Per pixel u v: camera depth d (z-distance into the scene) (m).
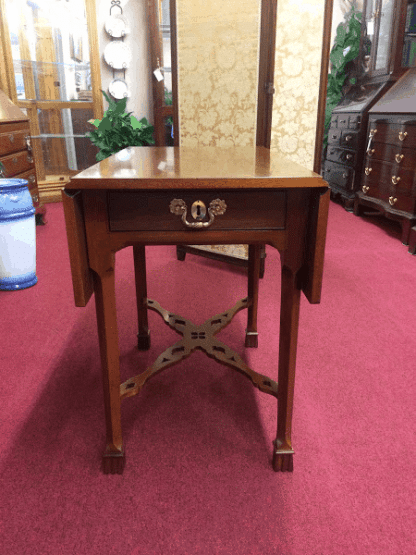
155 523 1.11
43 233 3.95
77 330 2.16
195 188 1.01
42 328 2.18
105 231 1.06
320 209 1.00
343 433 1.45
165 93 5.02
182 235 1.07
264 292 2.64
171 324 1.79
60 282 2.79
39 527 1.10
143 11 5.36
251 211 1.06
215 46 2.75
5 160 3.48
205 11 2.68
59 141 5.36
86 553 1.03
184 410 1.56
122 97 5.56
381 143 3.97
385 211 3.86
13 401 1.61
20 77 4.92
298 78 2.93
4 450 1.37
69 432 1.45
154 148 1.87
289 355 1.19
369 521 1.12
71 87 5.26
